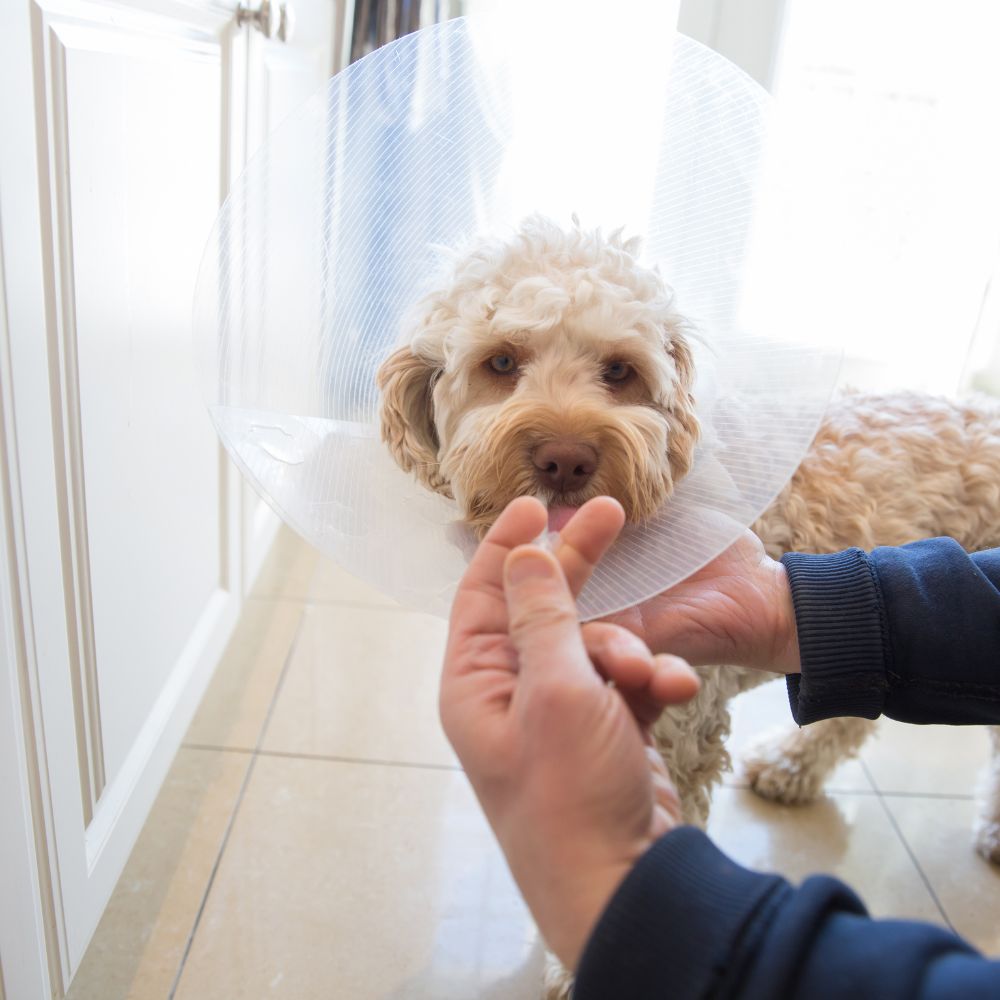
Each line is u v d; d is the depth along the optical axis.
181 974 1.42
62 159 1.05
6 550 0.97
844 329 0.97
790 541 1.52
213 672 2.01
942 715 0.99
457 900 1.58
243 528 2.17
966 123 2.82
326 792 1.79
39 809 1.09
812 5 2.76
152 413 1.43
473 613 0.65
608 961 0.49
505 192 1.09
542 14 0.98
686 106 1.01
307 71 2.45
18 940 1.04
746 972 0.47
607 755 0.54
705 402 1.12
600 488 1.03
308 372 1.04
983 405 1.73
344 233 1.04
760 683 1.58
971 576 1.00
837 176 2.52
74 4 1.07
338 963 1.46
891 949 0.46
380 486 1.10
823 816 1.88
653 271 1.10
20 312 0.97
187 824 1.69
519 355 1.12
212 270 0.93
